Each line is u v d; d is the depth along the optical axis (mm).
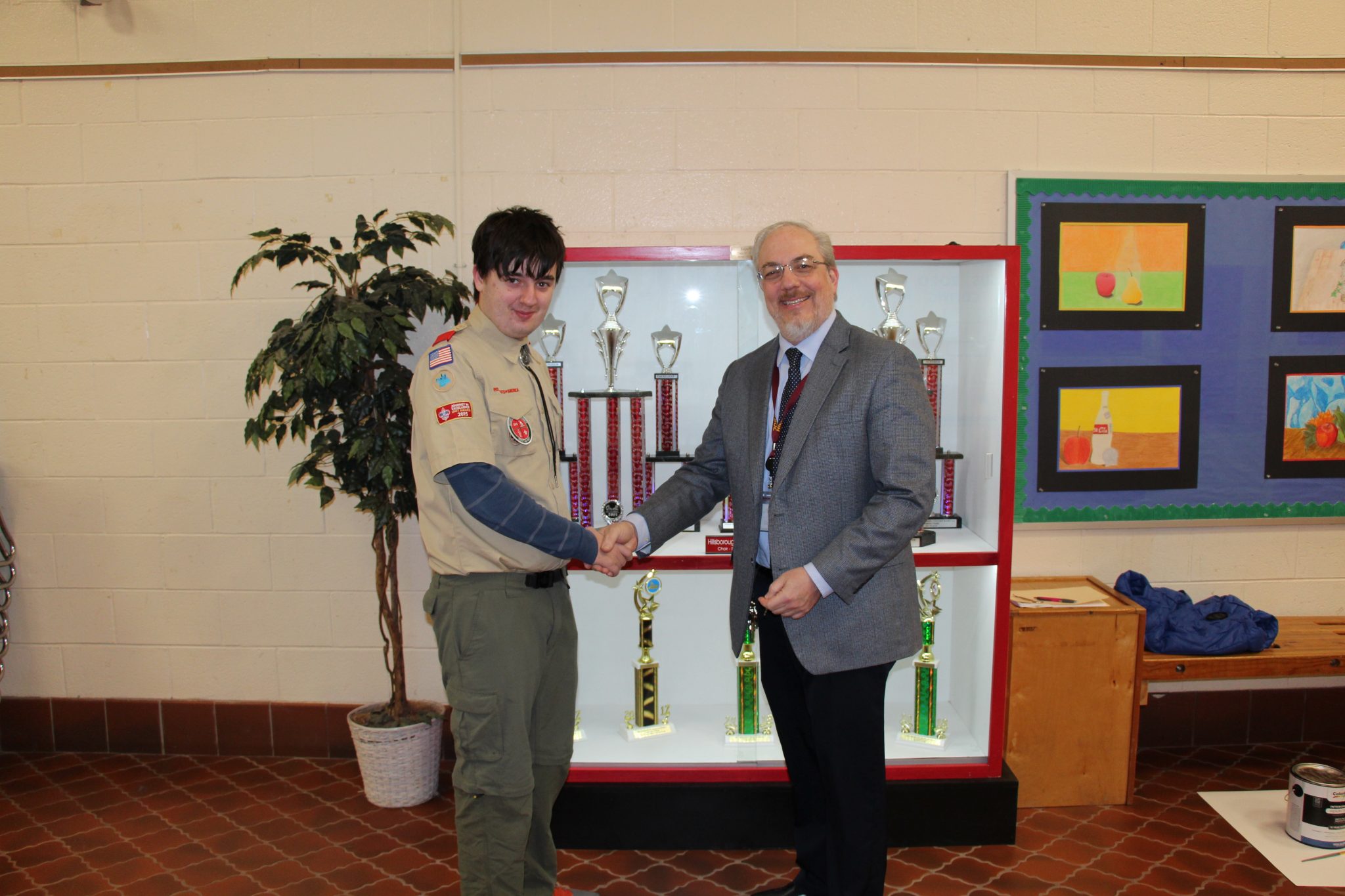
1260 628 2607
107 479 2918
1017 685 2486
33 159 2822
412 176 2787
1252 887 2123
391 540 2596
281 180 2799
